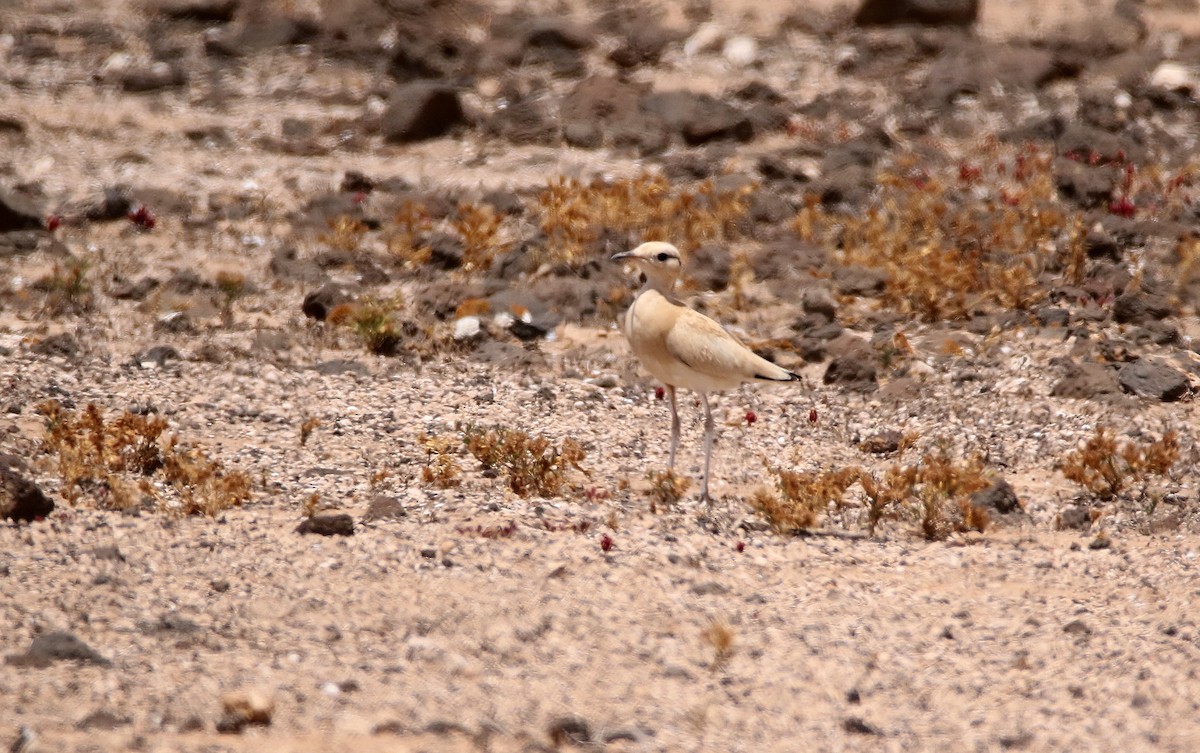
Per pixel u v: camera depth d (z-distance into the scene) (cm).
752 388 2798
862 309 3262
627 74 5434
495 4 6206
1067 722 1481
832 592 1834
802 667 1589
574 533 1972
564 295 3219
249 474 2194
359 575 1775
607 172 4325
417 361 2892
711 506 2153
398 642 1597
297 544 1872
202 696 1415
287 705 1408
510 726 1392
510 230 3728
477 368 2853
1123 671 1612
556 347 3009
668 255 2148
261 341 2936
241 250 3584
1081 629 1728
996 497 2202
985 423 2598
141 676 1459
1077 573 1956
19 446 2242
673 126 4647
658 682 1533
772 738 1415
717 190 3997
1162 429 2536
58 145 4441
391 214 3841
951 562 1980
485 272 3441
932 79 5194
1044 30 5866
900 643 1680
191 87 5194
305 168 4297
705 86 5256
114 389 2608
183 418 2477
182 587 1714
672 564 1881
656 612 1712
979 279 3322
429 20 5775
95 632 1572
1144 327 3055
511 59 5531
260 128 4753
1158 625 1752
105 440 2184
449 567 1809
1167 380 2700
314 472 2242
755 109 4806
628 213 3641
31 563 1745
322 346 2955
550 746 1356
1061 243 3578
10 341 2858
